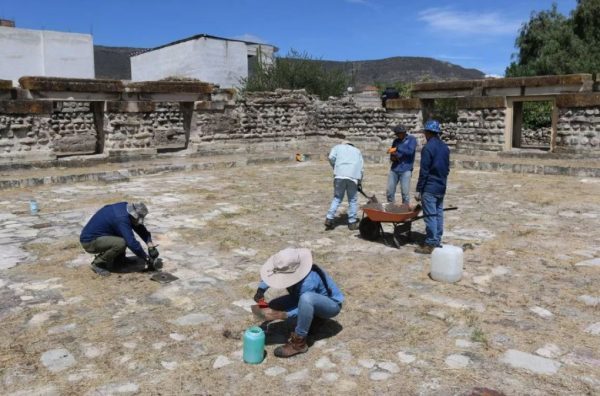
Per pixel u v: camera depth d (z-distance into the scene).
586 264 7.14
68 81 17.44
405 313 5.59
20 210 11.02
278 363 4.57
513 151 18.66
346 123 24.19
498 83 18.77
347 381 4.26
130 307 5.83
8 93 16.55
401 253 7.84
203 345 4.92
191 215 10.52
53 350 4.82
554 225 9.43
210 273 6.98
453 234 8.91
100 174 15.52
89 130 25.89
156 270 6.98
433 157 7.49
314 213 10.73
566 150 17.25
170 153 19.89
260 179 15.61
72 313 5.66
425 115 21.97
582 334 5.04
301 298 4.64
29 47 30.84
